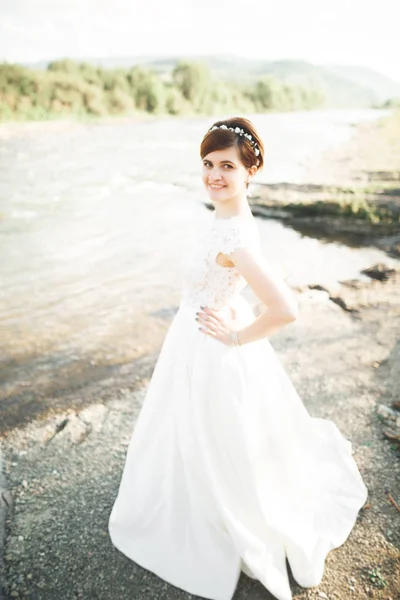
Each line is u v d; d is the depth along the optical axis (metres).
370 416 2.57
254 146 1.44
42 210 7.32
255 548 1.58
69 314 4.08
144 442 1.79
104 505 2.05
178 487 1.71
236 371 1.53
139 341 3.58
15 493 2.11
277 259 5.27
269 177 9.30
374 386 2.86
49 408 2.76
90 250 5.68
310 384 2.91
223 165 1.44
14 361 3.32
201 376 1.53
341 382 2.92
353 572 1.71
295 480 1.75
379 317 3.77
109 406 2.77
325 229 6.34
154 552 1.76
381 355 3.21
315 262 5.13
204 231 1.56
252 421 1.56
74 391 2.94
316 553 1.72
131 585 1.69
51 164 10.84
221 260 1.44
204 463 1.55
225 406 1.51
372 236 5.98
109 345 3.53
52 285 4.69
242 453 1.53
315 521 1.84
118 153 12.52
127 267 5.14
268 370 1.67
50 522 1.96
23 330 3.80
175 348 1.63
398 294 4.19
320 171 9.77
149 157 11.99
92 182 9.27
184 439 1.59
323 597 1.63
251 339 1.46
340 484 2.04
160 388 1.70
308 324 3.71
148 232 6.35
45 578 1.72
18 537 1.88
